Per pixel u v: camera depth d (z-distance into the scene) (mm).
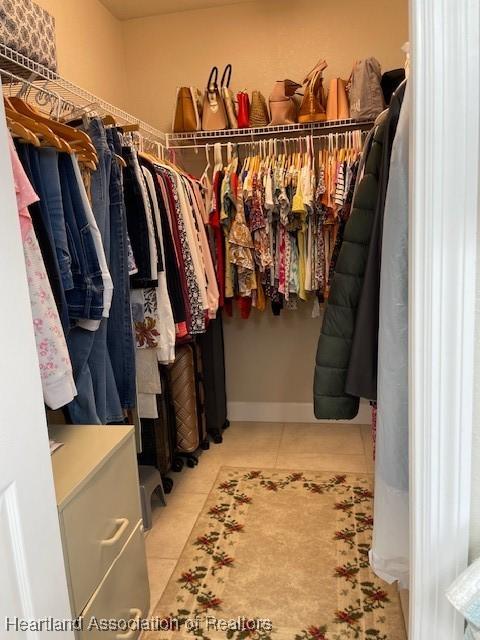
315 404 1318
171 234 2027
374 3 2738
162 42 2973
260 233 2604
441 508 807
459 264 741
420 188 746
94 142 1556
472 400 779
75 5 2424
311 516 2191
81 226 1403
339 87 2623
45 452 897
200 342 2893
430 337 768
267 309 3195
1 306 778
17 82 1685
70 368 1288
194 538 2070
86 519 1179
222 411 3139
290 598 1707
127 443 1416
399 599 1677
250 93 2947
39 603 861
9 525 780
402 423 1040
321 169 2576
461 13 690
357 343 1226
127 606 1423
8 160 825
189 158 3049
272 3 2836
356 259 1239
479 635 732
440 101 711
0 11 1364
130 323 1677
